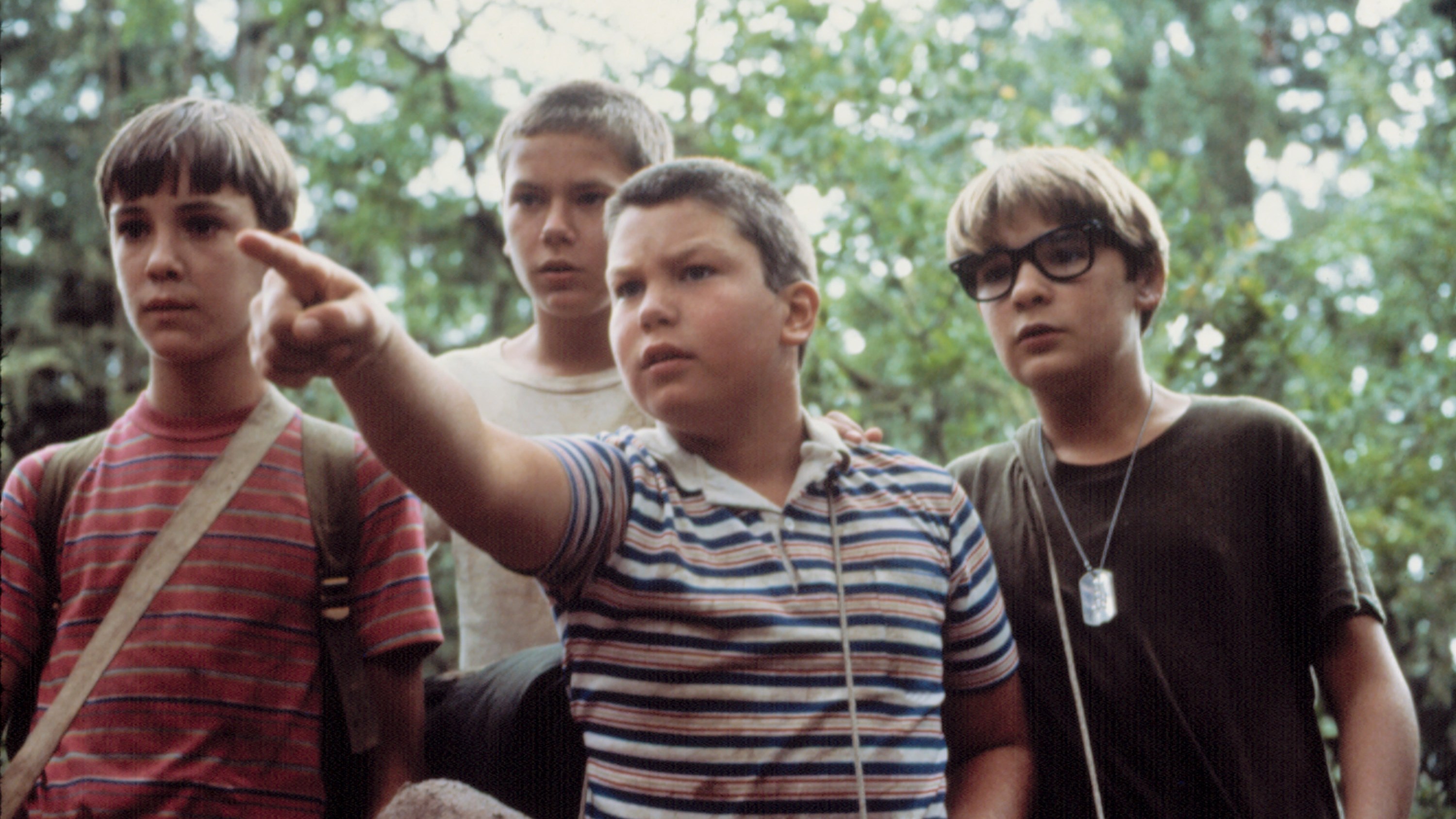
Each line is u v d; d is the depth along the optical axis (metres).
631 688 1.81
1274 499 2.52
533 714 2.07
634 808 1.77
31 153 9.72
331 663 2.15
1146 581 2.48
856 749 1.81
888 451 2.17
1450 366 7.16
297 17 10.20
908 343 7.12
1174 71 14.43
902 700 1.88
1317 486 2.51
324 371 1.43
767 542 1.91
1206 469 2.54
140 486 2.19
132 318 2.22
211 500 2.15
